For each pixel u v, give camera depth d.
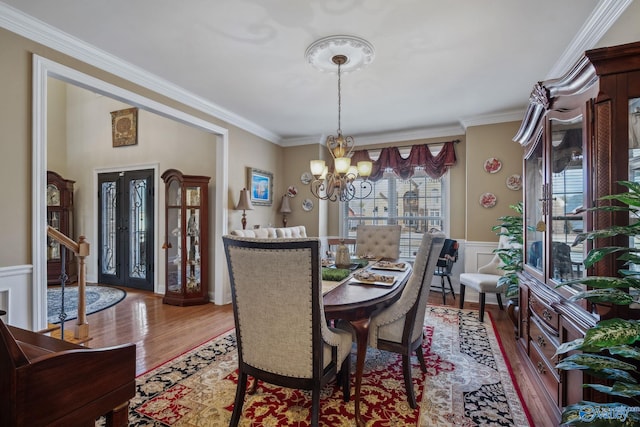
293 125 4.53
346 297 1.79
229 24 2.12
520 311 2.41
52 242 5.13
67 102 5.62
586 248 1.38
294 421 1.69
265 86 3.15
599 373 1.06
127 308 3.85
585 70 1.38
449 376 2.17
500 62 2.63
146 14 2.01
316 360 1.45
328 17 2.04
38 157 2.11
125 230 5.01
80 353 0.85
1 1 1.87
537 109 2.00
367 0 1.88
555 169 1.79
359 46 2.37
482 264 4.07
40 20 2.06
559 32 2.19
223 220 3.97
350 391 2.00
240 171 4.29
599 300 1.05
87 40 2.31
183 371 2.24
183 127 4.52
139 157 4.88
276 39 2.30
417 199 4.90
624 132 1.25
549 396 1.73
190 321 3.34
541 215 2.01
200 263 4.07
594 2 1.88
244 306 1.55
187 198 4.12
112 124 5.12
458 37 2.26
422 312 2.05
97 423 1.63
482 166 4.09
